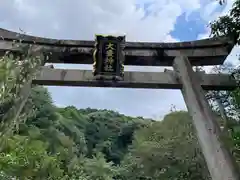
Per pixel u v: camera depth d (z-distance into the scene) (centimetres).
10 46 655
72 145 3406
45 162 1095
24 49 441
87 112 7738
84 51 690
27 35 695
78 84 649
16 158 741
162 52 696
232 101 662
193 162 1373
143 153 1555
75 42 696
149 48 702
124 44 674
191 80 614
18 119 396
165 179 1436
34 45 684
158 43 706
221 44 691
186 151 1406
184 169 1386
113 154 5253
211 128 515
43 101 4459
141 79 649
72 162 2164
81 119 6297
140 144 1683
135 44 699
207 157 479
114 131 6241
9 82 349
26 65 386
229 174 437
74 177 2055
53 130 3469
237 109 643
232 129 607
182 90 634
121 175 2617
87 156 5062
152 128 1733
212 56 688
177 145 1445
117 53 663
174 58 692
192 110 556
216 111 687
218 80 647
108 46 667
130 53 692
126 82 646
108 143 5438
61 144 3250
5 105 362
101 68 648
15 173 750
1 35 677
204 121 529
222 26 614
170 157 1462
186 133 1448
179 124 1536
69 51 688
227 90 657
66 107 6644
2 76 343
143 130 1869
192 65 718
